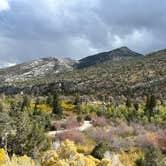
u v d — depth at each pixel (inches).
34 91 6028.5
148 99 2342.5
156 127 1557.6
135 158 881.5
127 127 1380.4
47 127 1459.2
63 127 1546.5
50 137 1075.3
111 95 4291.3
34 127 869.8
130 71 6171.3
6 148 786.2
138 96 4018.2
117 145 978.7
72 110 2456.9
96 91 4874.5
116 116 2005.4
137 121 1765.5
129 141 1049.5
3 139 799.1
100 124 1681.8
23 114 893.8
